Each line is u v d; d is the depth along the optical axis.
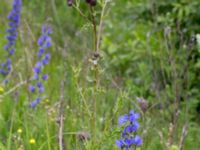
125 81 8.20
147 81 7.80
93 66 4.40
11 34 8.50
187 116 6.30
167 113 6.57
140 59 8.62
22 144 5.43
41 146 5.29
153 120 6.31
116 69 8.77
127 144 4.29
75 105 6.02
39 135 5.83
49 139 5.26
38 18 10.64
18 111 6.52
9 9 11.20
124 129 4.29
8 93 6.94
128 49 8.76
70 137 5.54
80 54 8.46
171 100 6.95
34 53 8.12
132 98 7.06
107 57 8.80
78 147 4.93
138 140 4.30
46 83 7.51
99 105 6.67
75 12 11.05
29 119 6.16
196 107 7.77
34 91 6.98
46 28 7.41
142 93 7.32
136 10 8.79
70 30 10.22
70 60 7.98
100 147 4.75
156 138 6.05
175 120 5.69
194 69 7.77
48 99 6.84
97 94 4.44
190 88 7.83
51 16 10.43
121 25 9.94
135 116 4.28
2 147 5.14
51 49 9.42
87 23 4.36
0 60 9.28
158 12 8.49
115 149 4.78
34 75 7.04
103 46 9.18
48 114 6.05
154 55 7.83
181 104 7.04
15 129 6.02
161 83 7.55
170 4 8.35
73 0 4.49
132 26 9.02
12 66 8.29
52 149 5.53
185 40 7.72
